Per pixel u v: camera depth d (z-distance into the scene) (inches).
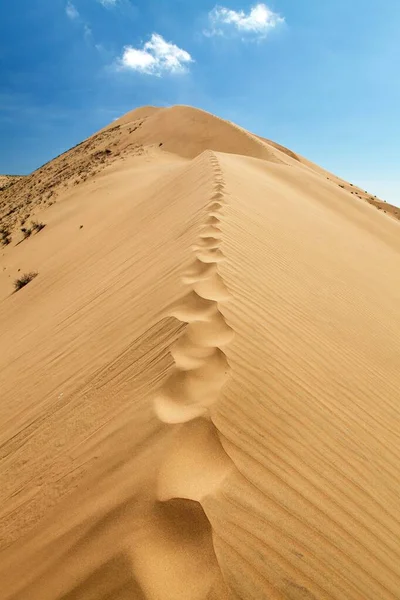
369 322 255.3
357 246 483.2
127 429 116.3
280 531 87.4
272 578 77.5
